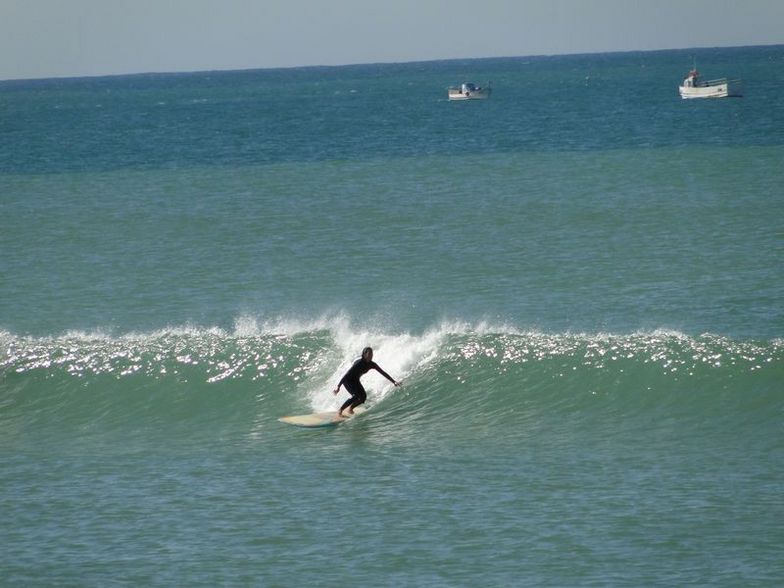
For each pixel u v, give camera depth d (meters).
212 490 60.59
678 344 75.75
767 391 68.94
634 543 50.62
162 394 78.69
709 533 51.19
